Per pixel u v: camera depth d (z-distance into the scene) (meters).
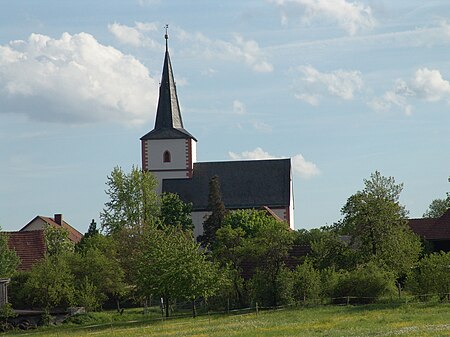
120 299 105.00
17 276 94.88
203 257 82.50
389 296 79.00
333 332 52.47
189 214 143.88
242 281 85.25
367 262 86.38
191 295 80.00
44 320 84.38
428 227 119.44
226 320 69.75
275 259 83.44
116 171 133.12
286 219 153.75
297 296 81.62
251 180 155.38
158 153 153.75
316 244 90.12
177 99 157.25
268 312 76.38
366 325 56.94
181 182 153.38
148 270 82.06
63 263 93.38
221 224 130.12
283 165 156.62
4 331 80.12
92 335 62.44
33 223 150.00
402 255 87.50
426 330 50.94
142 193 133.50
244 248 85.62
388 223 88.19
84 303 90.94
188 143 153.75
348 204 89.12
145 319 80.62
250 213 129.88
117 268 96.88
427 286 78.44
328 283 81.38
